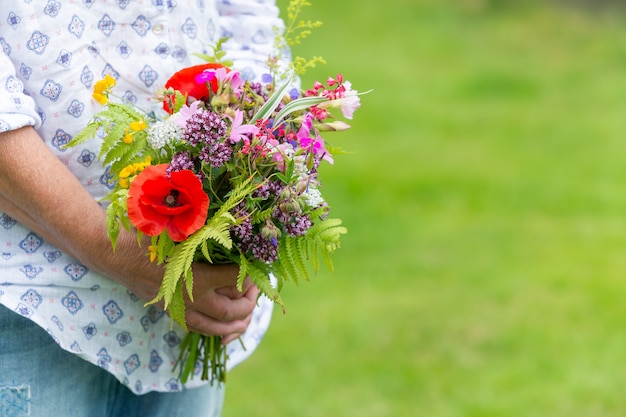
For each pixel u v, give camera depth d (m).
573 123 8.78
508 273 5.44
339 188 6.81
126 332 2.03
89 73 1.94
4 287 1.91
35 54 1.91
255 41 2.31
